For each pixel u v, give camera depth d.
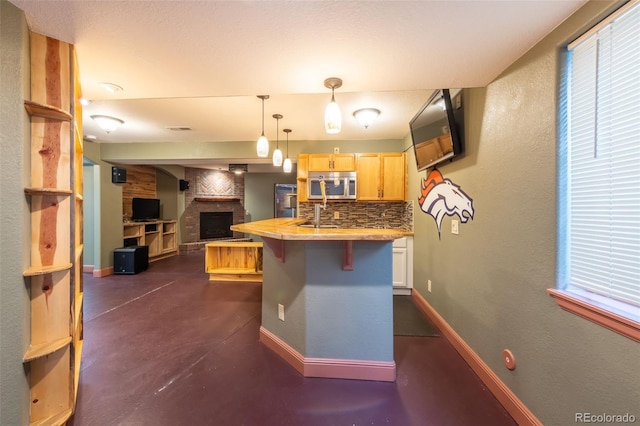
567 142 1.23
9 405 1.19
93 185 4.54
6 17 1.16
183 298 3.50
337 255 1.87
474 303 1.96
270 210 7.46
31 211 1.33
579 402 1.13
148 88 1.90
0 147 1.16
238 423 1.47
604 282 1.09
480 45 1.39
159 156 4.39
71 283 1.42
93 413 1.53
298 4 1.13
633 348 0.93
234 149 4.30
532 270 1.39
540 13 1.16
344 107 2.84
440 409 1.57
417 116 2.73
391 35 1.32
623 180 1.02
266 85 1.86
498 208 1.67
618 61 1.02
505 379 1.60
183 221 7.03
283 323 2.13
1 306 1.17
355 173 3.89
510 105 1.57
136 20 1.23
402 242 3.62
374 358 1.85
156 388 1.75
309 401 1.64
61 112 1.34
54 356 1.38
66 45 1.38
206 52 1.48
